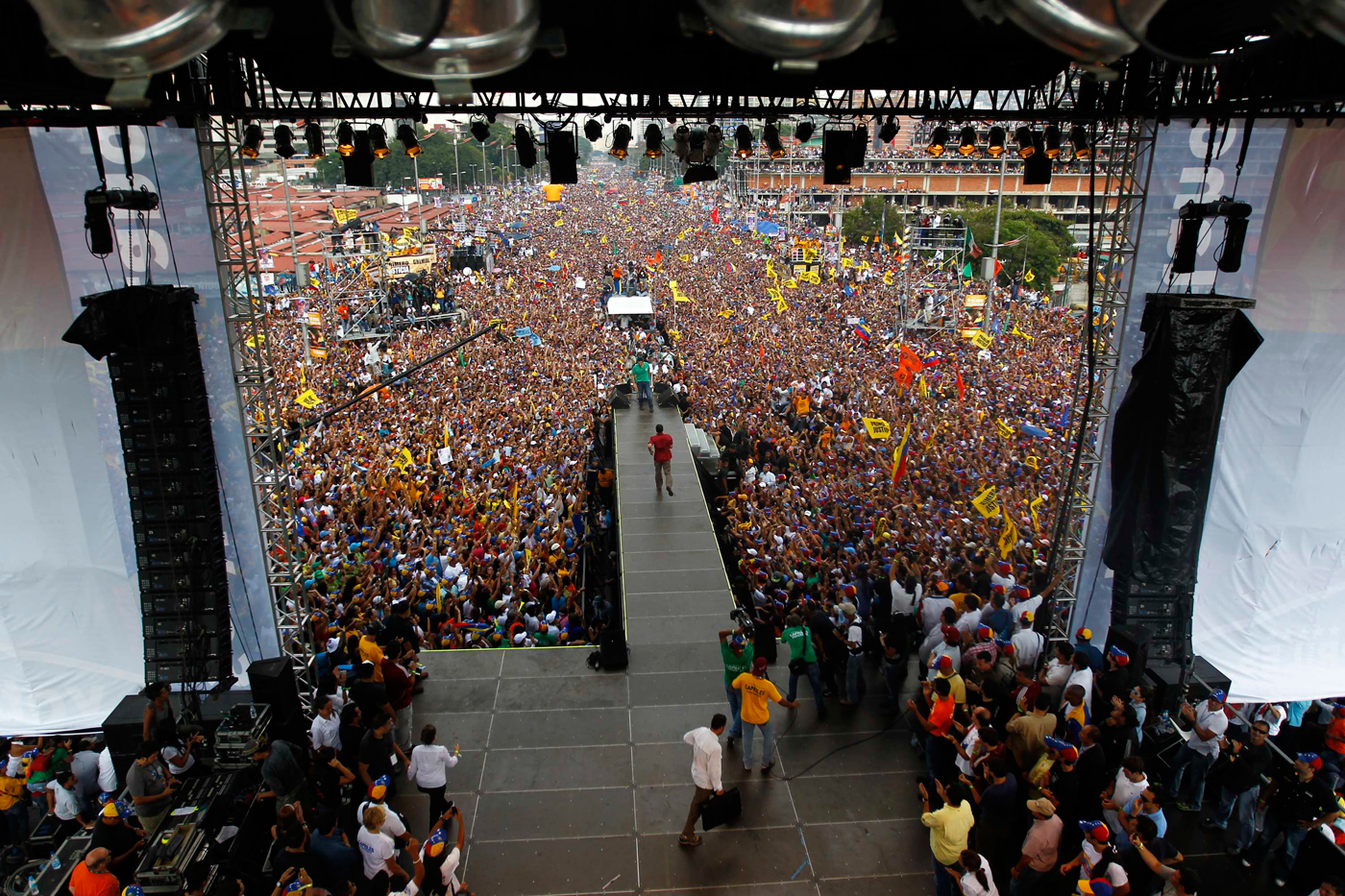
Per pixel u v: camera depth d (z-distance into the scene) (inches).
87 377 357.1
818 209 3208.7
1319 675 411.5
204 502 352.2
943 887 274.4
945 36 330.0
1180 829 322.0
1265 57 344.5
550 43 211.5
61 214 348.2
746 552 586.6
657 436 675.4
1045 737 300.0
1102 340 417.1
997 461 768.3
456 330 1539.1
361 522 673.0
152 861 276.5
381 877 239.3
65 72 304.5
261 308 372.5
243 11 186.5
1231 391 398.3
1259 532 407.2
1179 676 362.9
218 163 356.2
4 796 359.6
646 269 2340.1
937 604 398.9
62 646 374.6
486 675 422.3
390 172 4136.3
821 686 386.9
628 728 380.5
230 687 363.6
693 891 291.6
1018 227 2274.9
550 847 311.7
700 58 364.2
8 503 362.6
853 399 1019.9
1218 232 387.5
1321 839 284.4
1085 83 390.6
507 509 681.0
